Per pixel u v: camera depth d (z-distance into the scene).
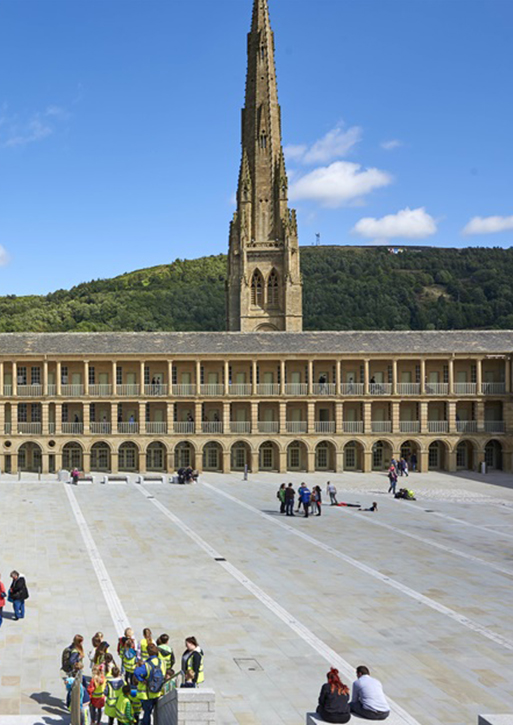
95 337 85.00
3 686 21.53
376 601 30.86
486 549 41.50
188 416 84.81
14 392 80.88
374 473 82.56
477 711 20.16
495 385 84.69
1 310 193.62
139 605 29.78
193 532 45.81
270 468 86.75
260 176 107.38
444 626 27.56
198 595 31.41
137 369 85.06
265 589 32.59
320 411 85.81
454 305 189.12
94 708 19.16
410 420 85.88
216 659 23.92
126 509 54.53
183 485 70.56
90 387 82.62
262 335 86.94
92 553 39.22
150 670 19.09
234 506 57.06
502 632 26.92
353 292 193.50
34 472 82.19
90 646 24.94
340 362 85.19
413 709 20.23
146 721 19.12
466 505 58.34
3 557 37.84
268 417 85.75
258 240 106.31
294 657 24.19
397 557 39.31
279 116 109.31
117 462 81.88
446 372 86.38
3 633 26.11
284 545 42.22
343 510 55.53
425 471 83.31
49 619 27.78
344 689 17.48
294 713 19.92
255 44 109.75
